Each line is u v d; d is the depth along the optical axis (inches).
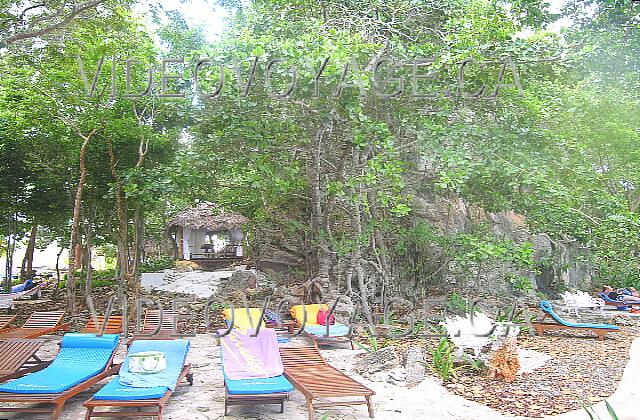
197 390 301.7
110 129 514.0
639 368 341.1
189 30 627.8
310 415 240.8
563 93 536.7
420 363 341.4
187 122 525.7
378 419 251.0
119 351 404.2
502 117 478.6
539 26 644.1
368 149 501.7
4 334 419.5
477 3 468.1
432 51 463.8
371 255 587.2
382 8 515.8
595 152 616.1
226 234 1187.9
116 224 742.5
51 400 233.5
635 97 598.5
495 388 301.3
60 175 610.2
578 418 248.2
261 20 551.8
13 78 524.7
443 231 616.7
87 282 622.2
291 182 498.0
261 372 284.7
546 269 714.2
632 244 538.3
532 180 436.8
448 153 432.5
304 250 642.8
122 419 250.8
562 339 451.8
